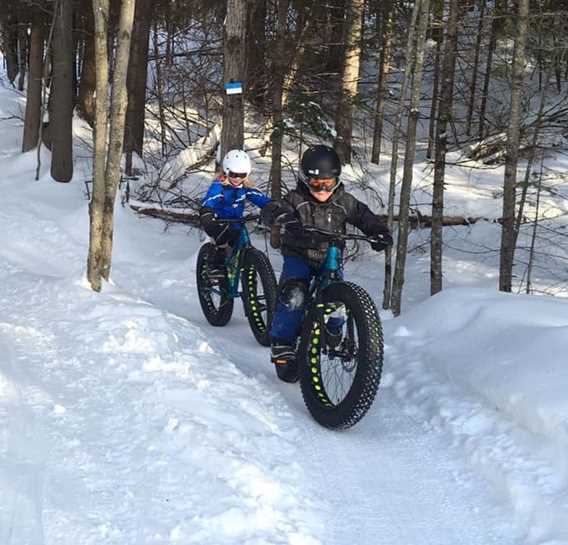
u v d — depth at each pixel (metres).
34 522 2.73
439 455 3.99
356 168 15.07
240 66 9.59
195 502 3.04
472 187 14.31
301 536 2.95
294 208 4.67
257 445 3.80
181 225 12.38
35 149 14.98
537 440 3.76
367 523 3.24
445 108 9.07
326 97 13.05
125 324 5.43
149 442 3.58
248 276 6.36
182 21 16.30
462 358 5.05
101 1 6.33
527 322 5.27
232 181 6.50
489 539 3.15
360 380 4.10
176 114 17.75
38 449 3.37
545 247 12.27
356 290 4.36
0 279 7.20
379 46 13.30
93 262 6.48
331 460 3.87
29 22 15.31
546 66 10.16
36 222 10.88
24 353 4.87
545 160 14.43
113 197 6.73
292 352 4.95
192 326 5.89
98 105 6.38
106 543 2.69
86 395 4.17
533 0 10.20
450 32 9.02
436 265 9.22
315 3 12.71
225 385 4.51
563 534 3.03
